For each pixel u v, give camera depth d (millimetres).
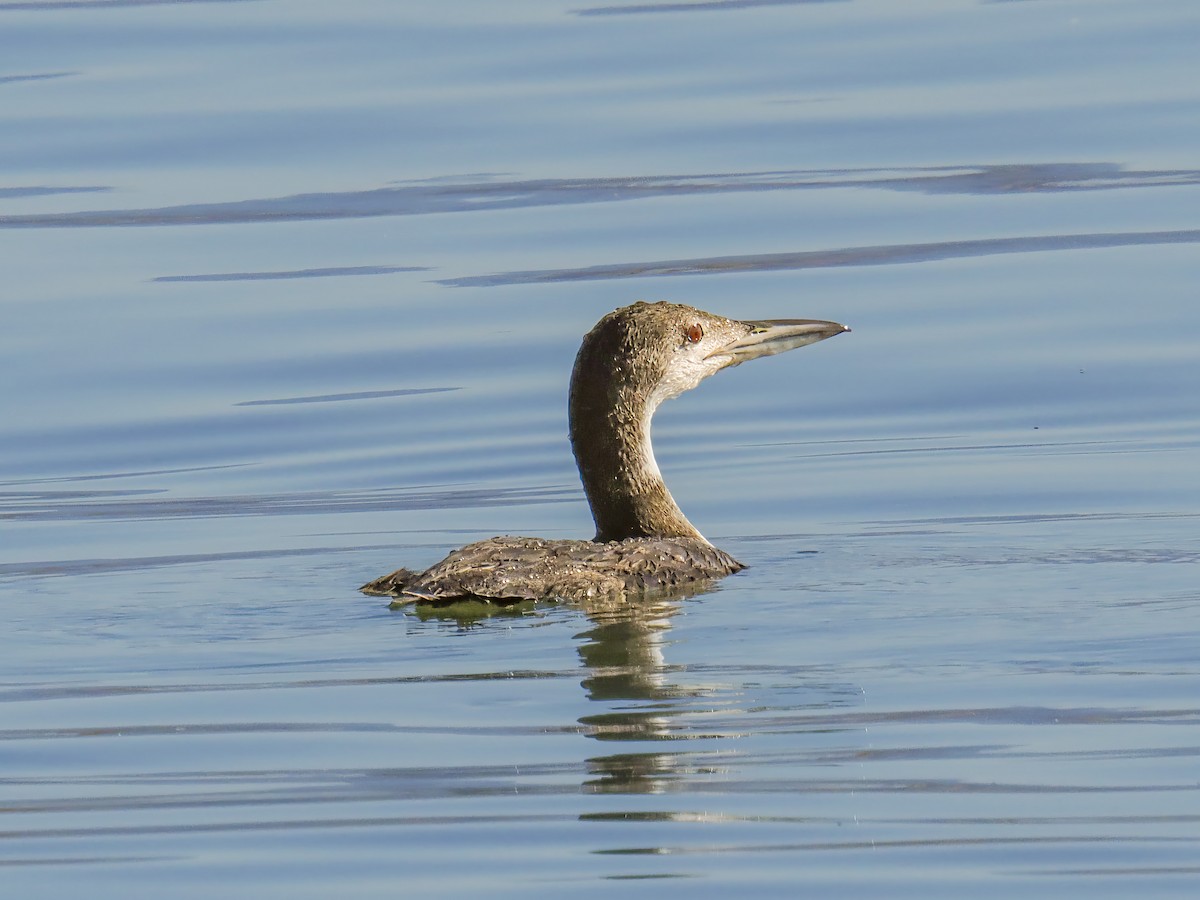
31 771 9281
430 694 10125
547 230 21016
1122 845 8141
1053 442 16141
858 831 8344
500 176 22359
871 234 20500
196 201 22156
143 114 24016
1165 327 18328
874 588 12094
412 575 12078
